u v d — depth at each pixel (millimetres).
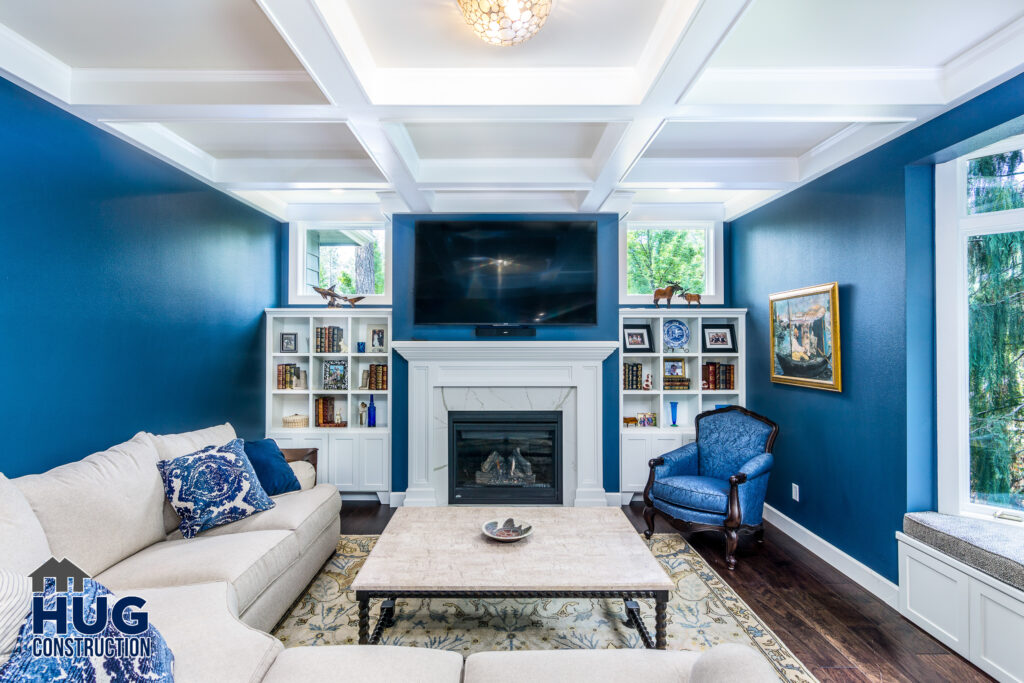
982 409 2408
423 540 2332
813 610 2484
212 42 1999
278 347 4273
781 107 2238
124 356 2592
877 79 2211
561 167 3324
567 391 4023
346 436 4070
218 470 2469
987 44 1984
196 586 1787
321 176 3332
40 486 1813
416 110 2273
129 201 2627
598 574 2006
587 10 1817
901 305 2504
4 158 1971
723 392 4176
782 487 3623
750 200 3938
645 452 4082
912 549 2381
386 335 4320
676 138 2959
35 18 1841
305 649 1503
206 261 3309
